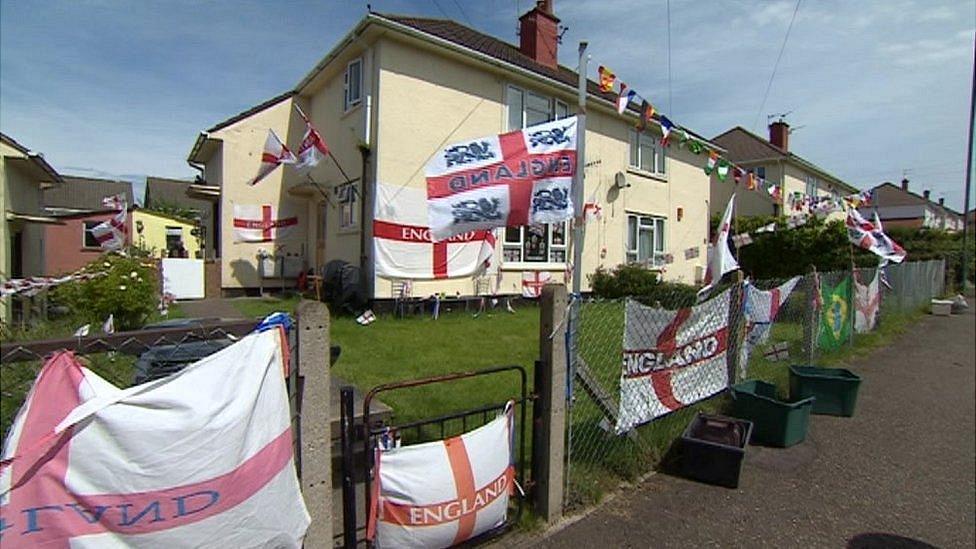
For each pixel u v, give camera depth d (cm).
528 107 1264
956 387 670
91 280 740
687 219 1792
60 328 644
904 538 319
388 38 1010
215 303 1158
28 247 1245
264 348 195
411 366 594
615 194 1488
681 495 355
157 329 184
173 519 171
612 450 382
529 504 315
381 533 238
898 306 1240
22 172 1162
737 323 518
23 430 153
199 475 174
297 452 216
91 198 3444
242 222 1339
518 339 780
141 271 805
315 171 1327
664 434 419
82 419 156
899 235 2500
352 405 241
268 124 1376
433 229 420
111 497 162
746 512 335
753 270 1623
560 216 441
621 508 332
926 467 421
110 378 205
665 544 295
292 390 215
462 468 253
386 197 1007
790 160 2442
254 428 189
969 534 326
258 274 1373
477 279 1145
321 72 1220
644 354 381
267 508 193
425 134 1066
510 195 431
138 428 164
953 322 1287
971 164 2116
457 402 470
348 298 1012
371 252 1018
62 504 156
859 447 458
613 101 1414
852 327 866
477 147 429
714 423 414
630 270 1363
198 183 1658
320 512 223
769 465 411
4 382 162
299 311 214
